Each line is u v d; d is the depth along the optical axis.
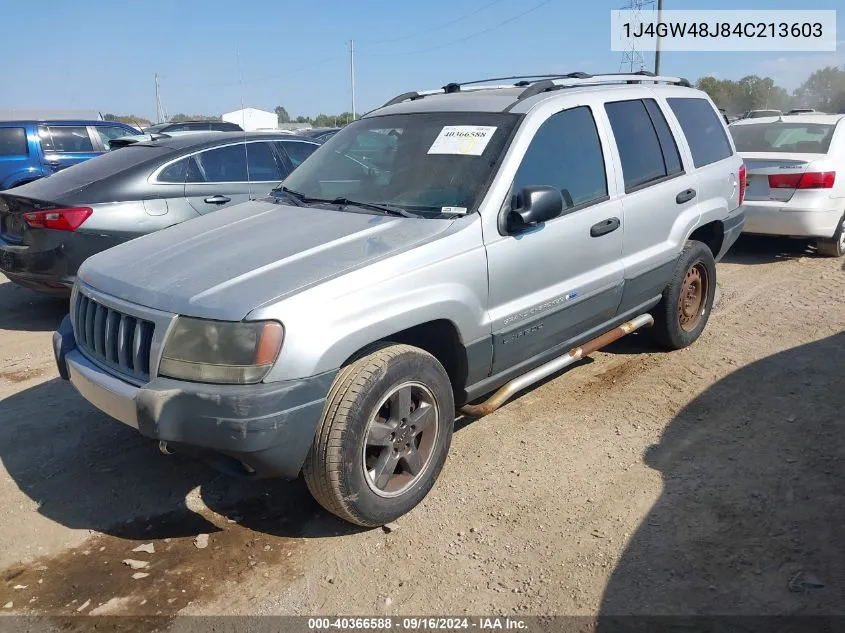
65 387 5.15
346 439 3.06
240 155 6.99
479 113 4.14
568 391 4.88
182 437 2.92
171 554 3.25
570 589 2.95
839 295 6.93
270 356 2.86
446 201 3.73
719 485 3.64
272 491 3.77
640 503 3.52
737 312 6.52
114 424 4.54
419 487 3.48
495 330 3.71
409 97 5.04
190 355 2.93
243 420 2.83
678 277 5.16
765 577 2.95
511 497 3.62
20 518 3.55
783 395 4.66
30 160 12.35
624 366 5.29
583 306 4.27
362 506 3.21
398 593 2.96
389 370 3.20
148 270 3.38
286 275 3.10
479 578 3.04
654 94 5.11
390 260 3.24
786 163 7.99
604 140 4.45
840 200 8.13
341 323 3.02
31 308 7.33
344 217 3.79
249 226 3.84
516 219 3.68
